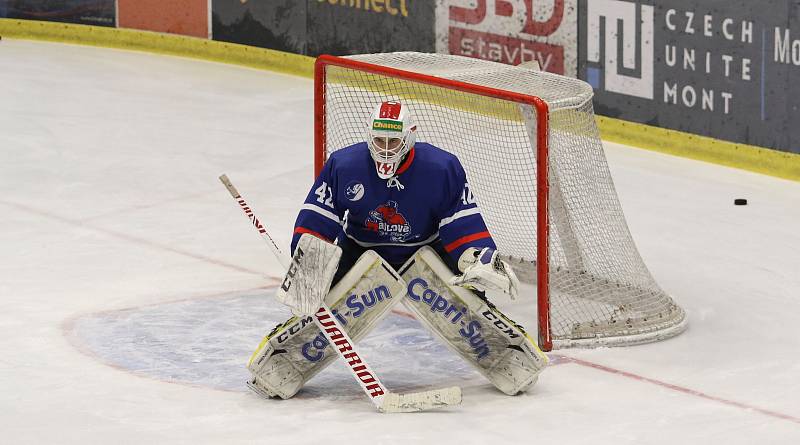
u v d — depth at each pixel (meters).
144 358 17.38
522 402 15.68
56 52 39.75
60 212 25.30
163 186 27.31
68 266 21.81
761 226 24.48
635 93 30.03
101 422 14.88
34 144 30.08
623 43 29.95
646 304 18.70
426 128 22.27
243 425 14.79
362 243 16.08
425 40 34.12
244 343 18.05
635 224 24.61
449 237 15.58
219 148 30.27
